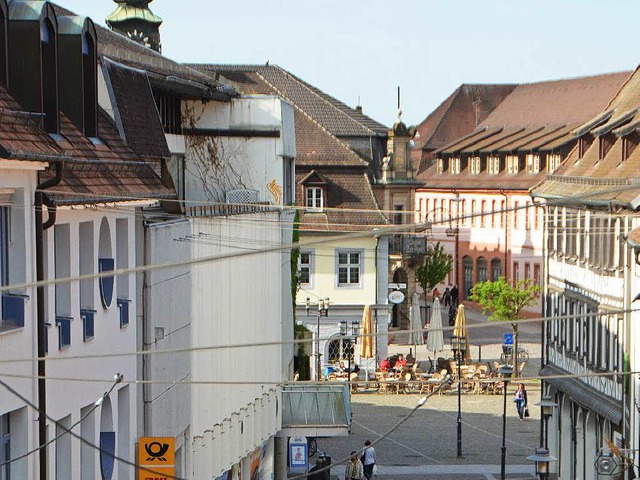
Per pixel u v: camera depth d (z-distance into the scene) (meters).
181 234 53.44
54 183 36.31
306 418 75.25
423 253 153.25
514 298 137.38
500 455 90.44
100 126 45.41
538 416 106.88
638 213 73.44
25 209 34.91
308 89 155.12
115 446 44.34
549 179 94.50
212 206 61.28
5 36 36.38
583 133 91.25
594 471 81.81
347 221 131.75
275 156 78.44
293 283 88.81
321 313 123.31
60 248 39.28
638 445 70.62
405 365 119.69
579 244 85.75
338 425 75.31
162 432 50.56
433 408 110.12
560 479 89.25
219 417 60.25
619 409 75.25
